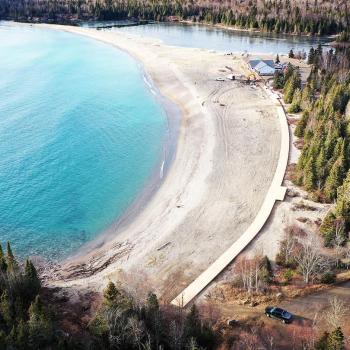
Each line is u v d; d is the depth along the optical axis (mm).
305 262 68438
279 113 134250
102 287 71375
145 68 188875
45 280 74562
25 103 148500
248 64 185000
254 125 126438
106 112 142875
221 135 121000
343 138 101250
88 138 125312
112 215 93000
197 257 77062
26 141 122938
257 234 80812
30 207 95812
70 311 64875
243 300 65312
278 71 164125
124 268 76000
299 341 56938
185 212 89938
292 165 103688
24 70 185125
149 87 165500
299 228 81500
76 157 115312
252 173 101438
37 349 52625
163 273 73625
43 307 57031
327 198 89625
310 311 62344
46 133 127750
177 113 141125
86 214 93562
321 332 57906
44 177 106438
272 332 58844
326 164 93562
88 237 86875
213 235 82438
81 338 56594
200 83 164625
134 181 104438
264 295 65875
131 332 54656
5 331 55188
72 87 165750
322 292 65688
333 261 71375
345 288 66375
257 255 75000
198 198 94000
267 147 113125
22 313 58125
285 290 66625
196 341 54656
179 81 168875
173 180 102875
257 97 149500
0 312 56938
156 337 55312
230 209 89312
